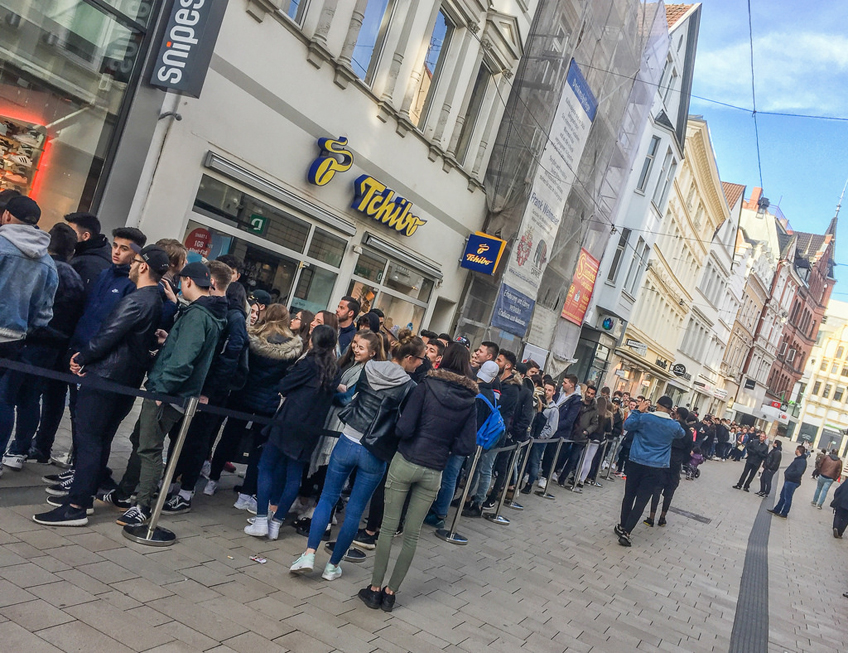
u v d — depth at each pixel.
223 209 9.54
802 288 81.69
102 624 3.56
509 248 16.56
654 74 24.59
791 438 93.12
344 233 12.12
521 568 6.85
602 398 12.38
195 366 4.86
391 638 4.40
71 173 7.78
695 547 10.66
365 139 11.96
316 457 5.80
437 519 7.40
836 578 11.45
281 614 4.28
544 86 16.39
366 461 4.93
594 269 23.75
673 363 43.25
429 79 13.73
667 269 34.81
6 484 5.02
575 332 23.94
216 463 6.20
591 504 11.95
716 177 37.41
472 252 16.28
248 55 9.13
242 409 5.97
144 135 8.27
